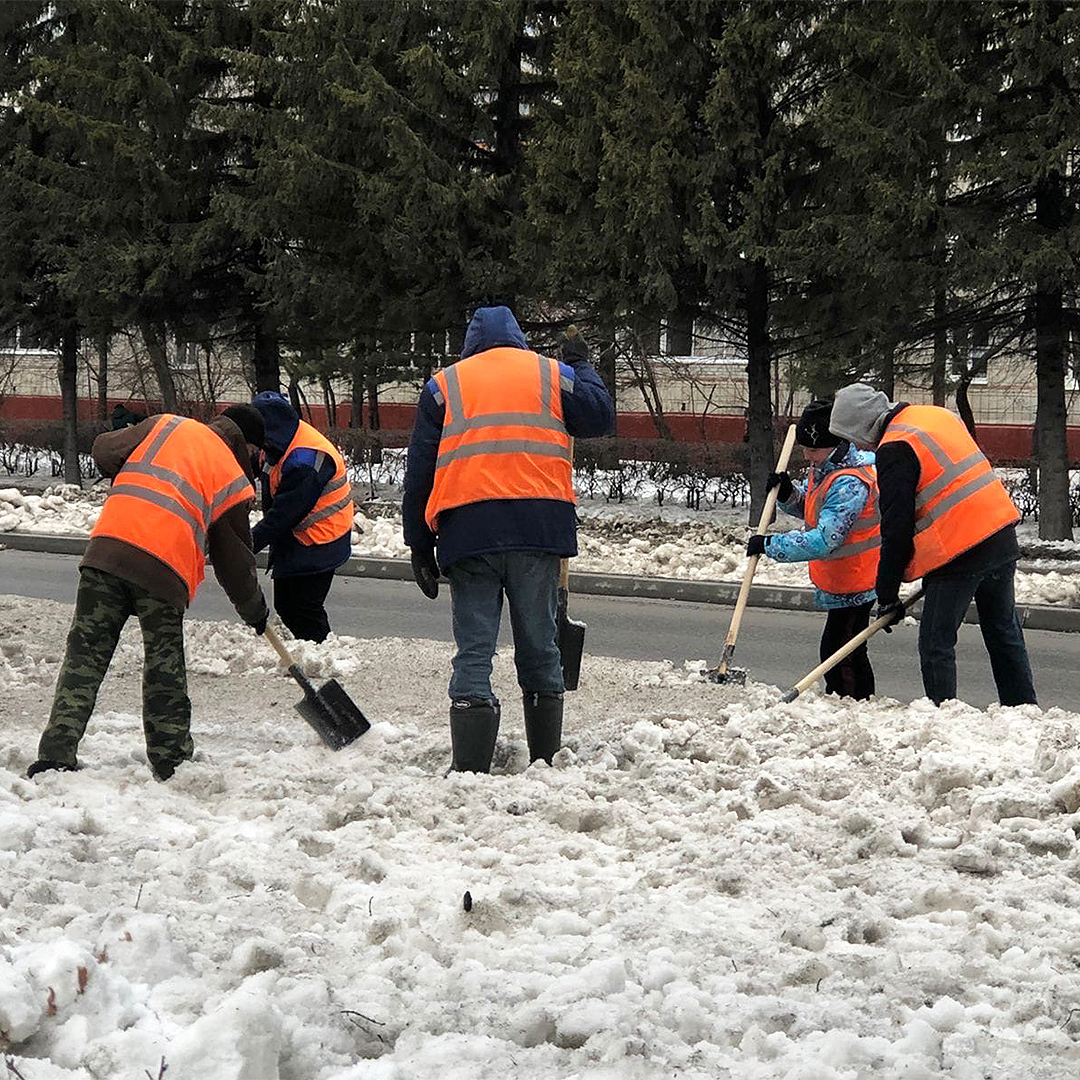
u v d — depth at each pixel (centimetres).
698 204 1620
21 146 2138
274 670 782
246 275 1970
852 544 715
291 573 835
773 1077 274
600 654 1041
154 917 334
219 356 2905
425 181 1781
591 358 579
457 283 1881
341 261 1978
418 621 1178
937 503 659
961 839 448
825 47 1608
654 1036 289
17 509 1861
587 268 1719
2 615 935
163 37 2014
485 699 544
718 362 2980
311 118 1861
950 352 1683
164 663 535
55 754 520
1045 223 1598
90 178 2108
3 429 2781
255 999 280
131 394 3077
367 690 743
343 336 2038
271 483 830
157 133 2027
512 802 489
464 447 538
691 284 1752
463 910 378
